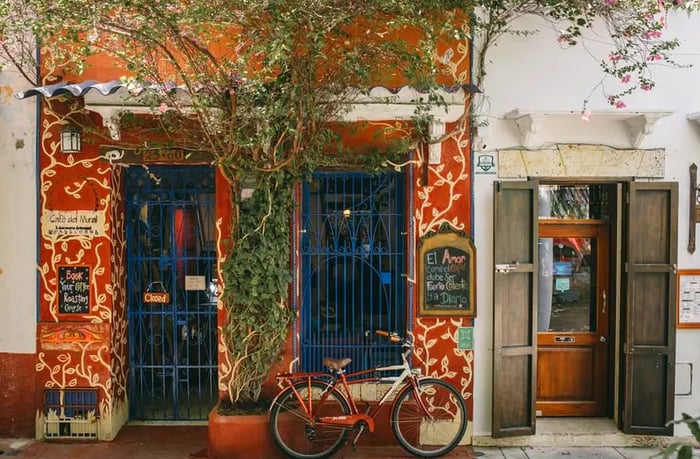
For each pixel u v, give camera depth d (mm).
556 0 5602
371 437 5938
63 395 5953
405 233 6090
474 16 5645
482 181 6020
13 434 6012
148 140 5891
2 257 5965
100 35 5023
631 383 5973
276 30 4609
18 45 5703
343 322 6184
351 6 4781
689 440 5945
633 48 5977
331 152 5863
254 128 5254
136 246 6445
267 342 5613
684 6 5625
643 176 6051
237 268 5512
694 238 6066
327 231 6184
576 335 6402
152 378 6469
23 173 5941
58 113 5895
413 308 6000
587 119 5621
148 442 5973
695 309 6098
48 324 5941
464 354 6008
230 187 5727
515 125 6023
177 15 4574
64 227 5945
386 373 6117
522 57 6027
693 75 6074
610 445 5996
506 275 5977
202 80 5004
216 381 6500
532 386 5988
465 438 5988
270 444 5488
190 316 6484
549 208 6402
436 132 5766
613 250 6297
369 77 5320
